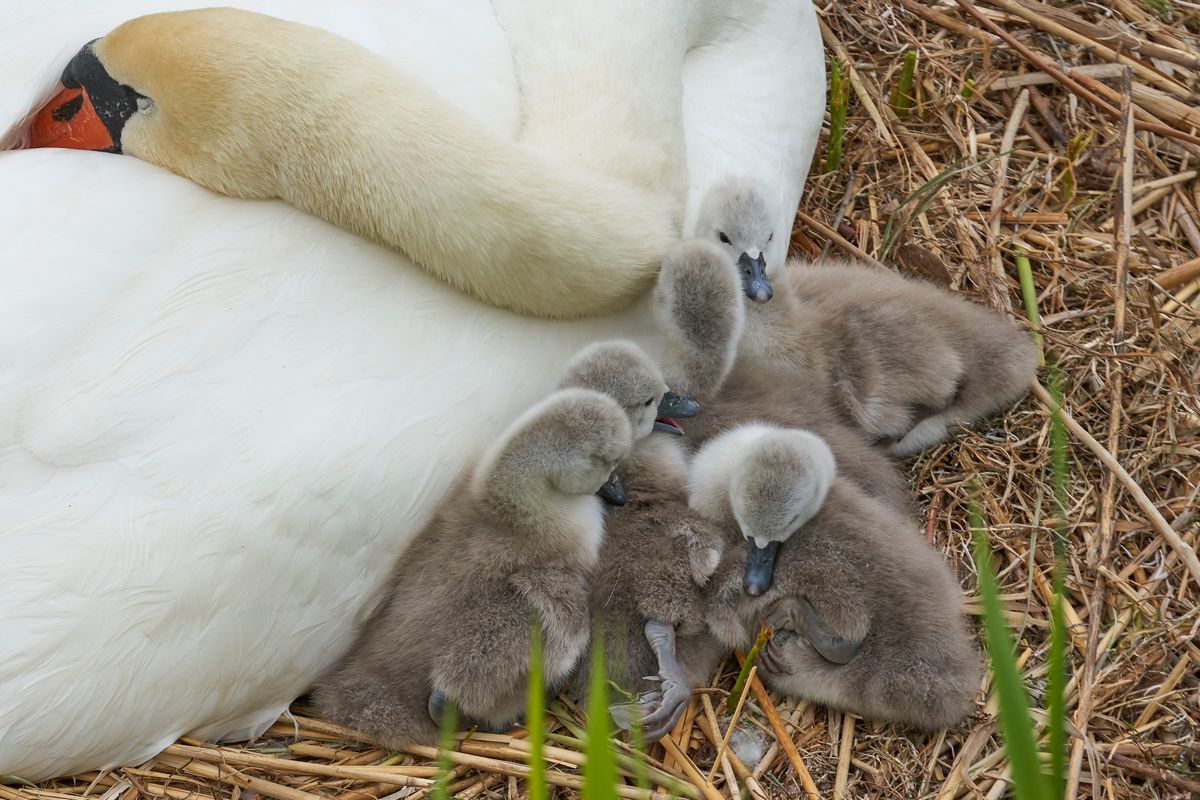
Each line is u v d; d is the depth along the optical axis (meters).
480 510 7.86
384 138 7.43
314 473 7.06
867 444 9.17
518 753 7.75
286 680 7.60
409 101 7.56
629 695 7.49
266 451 7.00
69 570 6.78
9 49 7.91
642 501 8.28
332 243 7.57
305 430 7.08
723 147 9.55
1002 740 7.92
